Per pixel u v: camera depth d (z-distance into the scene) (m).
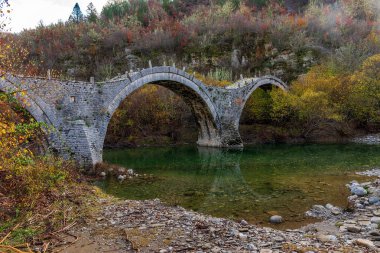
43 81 20.00
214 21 80.31
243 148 36.88
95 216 10.61
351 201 13.30
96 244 8.24
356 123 43.97
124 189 17.06
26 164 11.92
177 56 71.56
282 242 8.41
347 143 38.41
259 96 48.69
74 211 10.89
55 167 14.33
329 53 59.94
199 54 69.69
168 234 8.84
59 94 20.94
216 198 14.95
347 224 10.41
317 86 43.91
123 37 75.44
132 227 9.47
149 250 7.75
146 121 45.41
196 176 21.17
